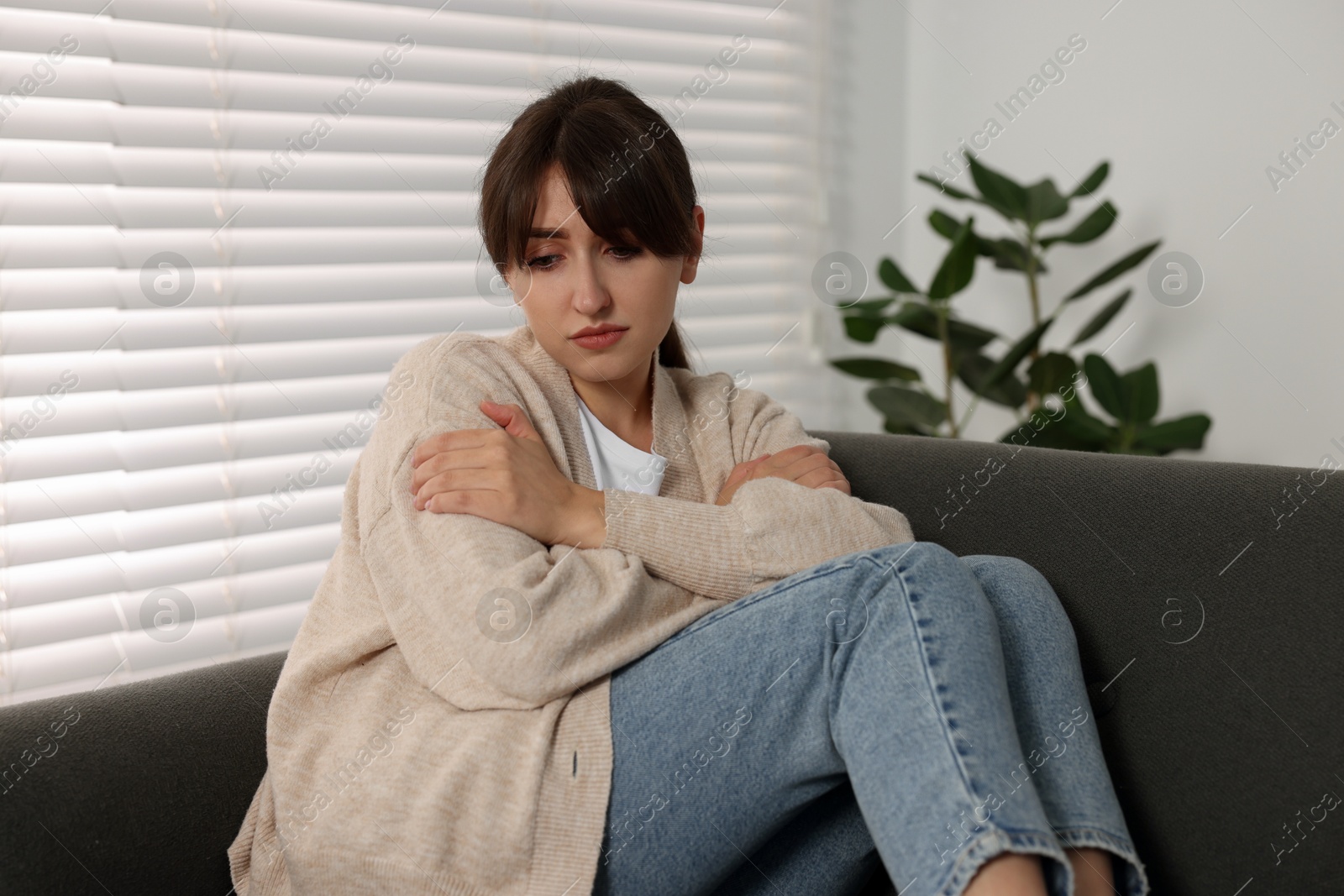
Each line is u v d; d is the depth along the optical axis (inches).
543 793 28.1
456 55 63.9
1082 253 76.7
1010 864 23.2
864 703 26.4
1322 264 60.2
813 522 33.9
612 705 29.3
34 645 51.8
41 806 28.6
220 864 31.6
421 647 31.3
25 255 50.4
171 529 55.4
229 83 55.8
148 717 32.3
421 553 31.5
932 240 86.9
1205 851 29.7
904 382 84.9
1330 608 28.9
